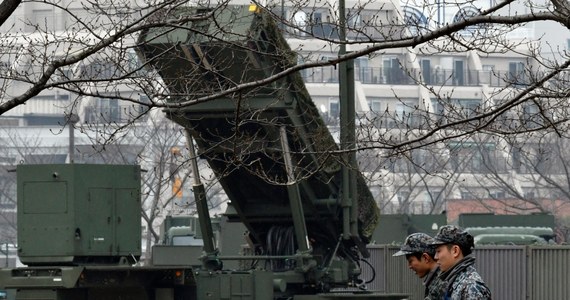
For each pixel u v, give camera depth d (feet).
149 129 427.74
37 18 545.03
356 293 198.18
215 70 159.63
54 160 572.10
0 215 527.40
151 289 180.75
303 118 183.01
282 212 198.18
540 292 212.43
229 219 203.21
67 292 176.14
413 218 307.17
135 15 264.11
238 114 133.49
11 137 553.23
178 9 168.66
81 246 178.70
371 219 204.03
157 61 169.58
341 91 189.57
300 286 195.00
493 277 219.82
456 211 526.16
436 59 635.25
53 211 178.91
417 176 488.44
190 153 185.68
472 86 628.28
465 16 153.69
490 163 458.09
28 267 176.45
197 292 185.88
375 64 630.33
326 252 201.57
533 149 456.86
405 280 250.57
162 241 304.09
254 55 171.83
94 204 180.34
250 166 179.11
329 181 186.39
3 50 208.33
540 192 536.01
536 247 213.66
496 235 294.66
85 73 159.53
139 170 184.34
